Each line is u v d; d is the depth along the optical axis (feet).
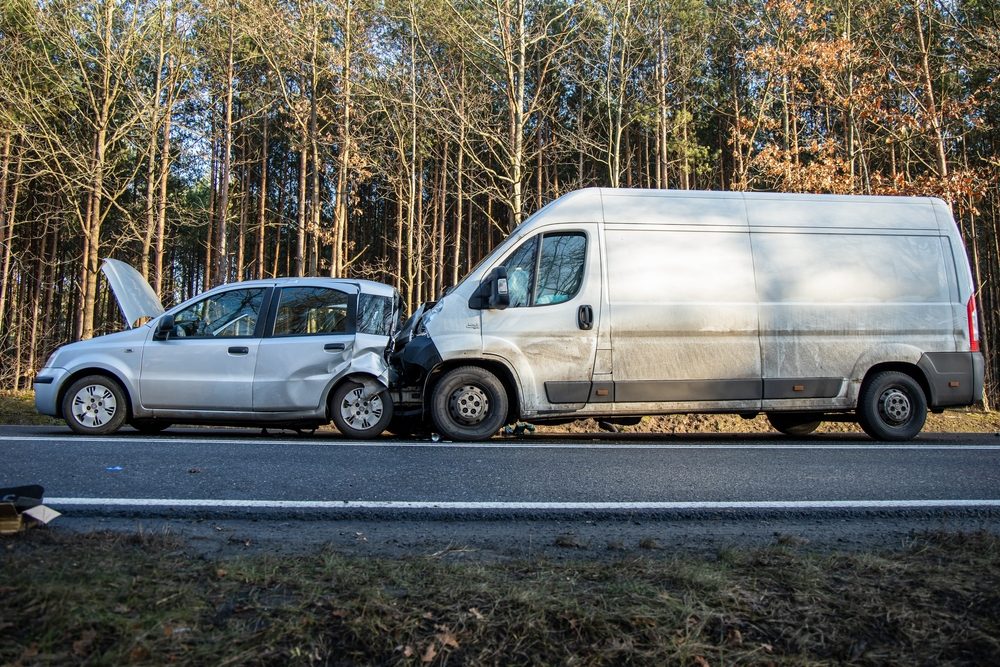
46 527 11.64
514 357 25.07
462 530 13.41
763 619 8.52
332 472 18.02
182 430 30.37
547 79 73.92
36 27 62.59
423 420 26.66
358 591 8.98
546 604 8.62
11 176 75.31
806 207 27.02
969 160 80.69
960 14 56.29
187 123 82.58
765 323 25.86
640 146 103.30
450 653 7.67
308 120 77.36
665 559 10.94
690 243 25.96
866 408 26.37
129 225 74.59
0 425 31.01
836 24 58.39
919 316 26.84
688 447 22.98
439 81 64.95
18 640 7.37
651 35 65.41
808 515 14.74
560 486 16.80
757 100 71.26
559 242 25.73
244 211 105.50
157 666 7.10
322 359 26.35
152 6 64.18
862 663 7.66
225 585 9.14
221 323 27.04
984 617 8.59
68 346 26.84
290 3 66.54
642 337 25.30
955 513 14.94
